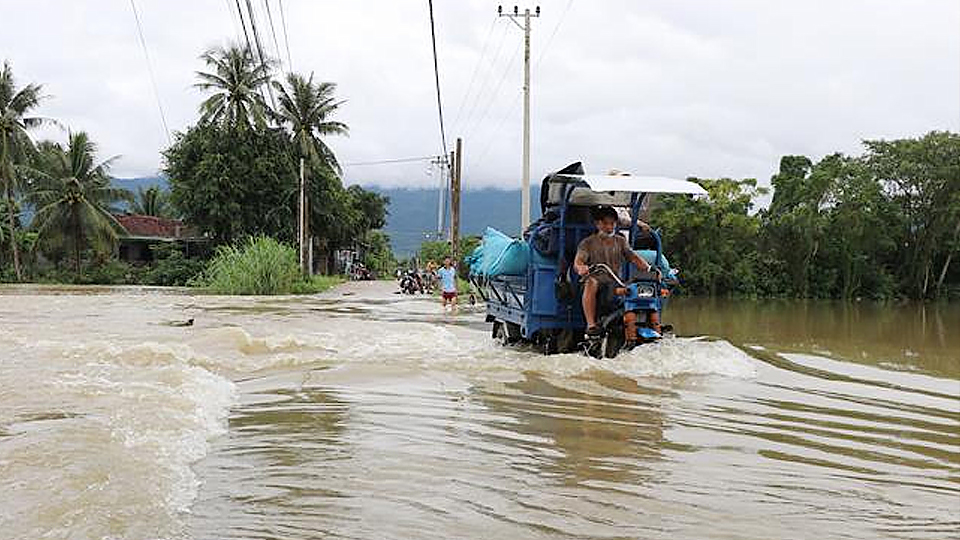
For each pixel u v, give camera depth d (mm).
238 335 12078
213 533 3828
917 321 25844
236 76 52750
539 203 11500
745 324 20672
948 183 56875
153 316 18141
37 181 52625
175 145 54625
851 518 4355
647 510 4387
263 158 53312
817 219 54375
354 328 15219
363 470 5008
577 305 10969
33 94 50438
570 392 8039
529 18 30844
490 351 11352
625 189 10078
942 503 4668
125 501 4172
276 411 6836
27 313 19062
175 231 63156
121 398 6891
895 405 7895
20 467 4668
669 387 8477
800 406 7645
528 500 4508
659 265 11328
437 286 39250
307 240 55094
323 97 55031
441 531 3963
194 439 5648
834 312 30891
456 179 39094
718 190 51281
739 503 4559
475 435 6074
